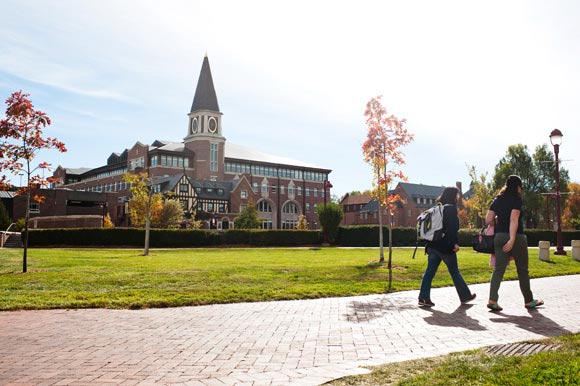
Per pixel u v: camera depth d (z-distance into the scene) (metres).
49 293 10.06
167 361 5.03
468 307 8.39
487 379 4.00
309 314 7.86
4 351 5.48
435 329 6.54
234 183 82.44
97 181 98.88
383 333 6.32
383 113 21.27
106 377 4.46
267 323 7.11
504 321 7.04
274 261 20.89
